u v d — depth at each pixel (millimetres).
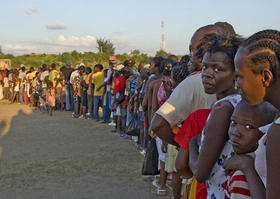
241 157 1215
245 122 1197
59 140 7133
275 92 974
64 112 11742
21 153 6062
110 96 8867
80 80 10164
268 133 904
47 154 5977
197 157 1596
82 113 10578
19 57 50031
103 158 5680
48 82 10961
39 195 4078
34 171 4984
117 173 4883
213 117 1416
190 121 1795
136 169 5062
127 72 7219
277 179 871
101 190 4223
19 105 14188
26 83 14109
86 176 4766
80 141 7016
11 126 8875
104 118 9250
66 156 5832
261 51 946
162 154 3805
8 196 4051
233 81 1476
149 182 4492
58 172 4930
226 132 1399
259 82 969
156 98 3744
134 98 6133
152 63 4648
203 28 1938
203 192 1704
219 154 1436
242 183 1179
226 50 1449
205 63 1496
